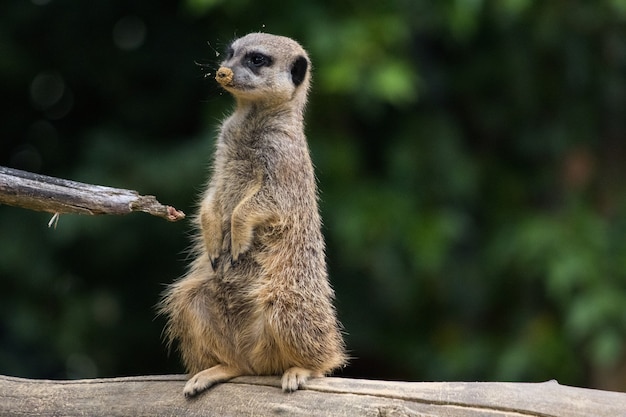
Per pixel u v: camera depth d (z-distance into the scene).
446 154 17.31
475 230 18.20
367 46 15.50
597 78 18.00
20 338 16.59
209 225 9.79
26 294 16.72
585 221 17.03
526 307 17.98
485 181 18.34
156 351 17.88
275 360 9.20
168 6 18.19
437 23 16.44
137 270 17.78
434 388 8.17
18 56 17.86
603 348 15.96
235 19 16.36
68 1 18.08
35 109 18.72
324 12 15.98
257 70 10.14
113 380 9.08
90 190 8.00
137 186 15.66
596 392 7.86
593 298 16.05
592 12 17.00
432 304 18.14
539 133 18.25
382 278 16.58
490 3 16.56
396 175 17.08
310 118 16.66
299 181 9.75
